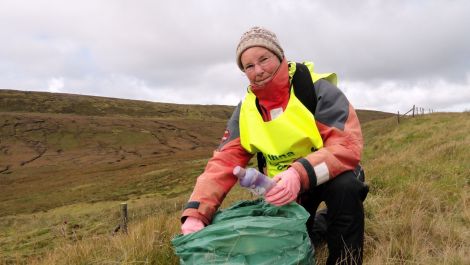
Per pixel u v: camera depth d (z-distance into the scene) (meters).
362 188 2.57
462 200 4.59
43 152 100.81
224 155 2.86
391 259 2.85
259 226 2.19
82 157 97.25
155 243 3.74
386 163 8.77
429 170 6.79
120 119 142.12
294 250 2.24
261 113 2.78
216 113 187.00
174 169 54.00
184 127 143.00
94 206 34.78
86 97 174.50
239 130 2.91
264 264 2.17
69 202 40.62
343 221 2.55
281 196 2.27
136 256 3.46
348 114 2.59
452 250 2.93
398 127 29.36
